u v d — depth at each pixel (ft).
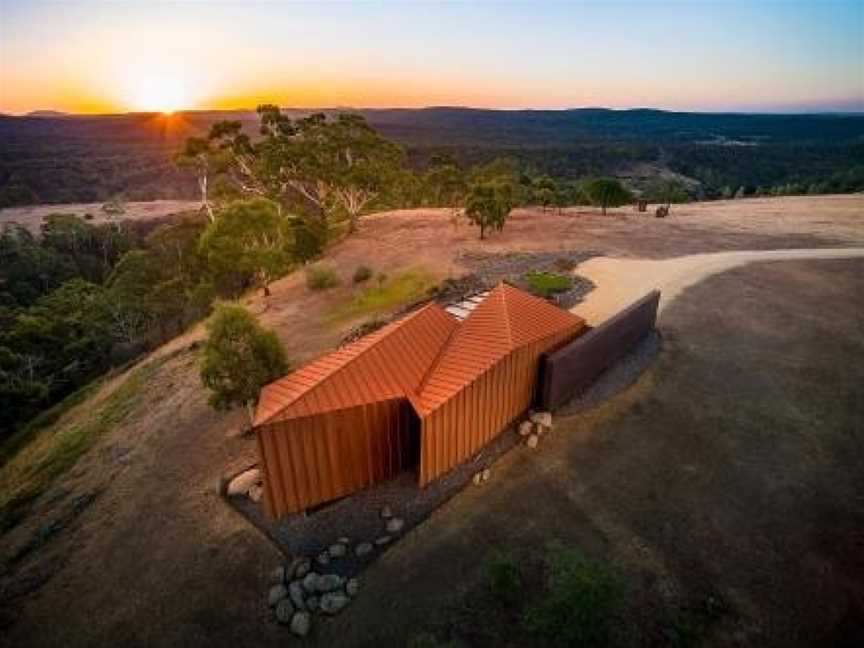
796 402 51.98
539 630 31.58
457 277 91.86
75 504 54.60
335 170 158.51
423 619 34.30
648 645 31.48
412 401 42.27
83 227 300.40
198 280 152.87
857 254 97.40
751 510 40.27
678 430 48.57
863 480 42.75
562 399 51.93
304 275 127.65
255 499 46.16
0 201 440.86
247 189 182.19
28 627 40.16
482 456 46.85
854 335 64.64
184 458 55.62
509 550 38.14
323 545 40.37
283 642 34.53
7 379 128.88
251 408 54.29
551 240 118.32
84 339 152.46
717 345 61.93
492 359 44.93
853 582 34.63
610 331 55.62
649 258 97.66
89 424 80.38
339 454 41.78
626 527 39.34
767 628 32.09
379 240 143.84
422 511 41.98
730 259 94.94
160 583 40.52
